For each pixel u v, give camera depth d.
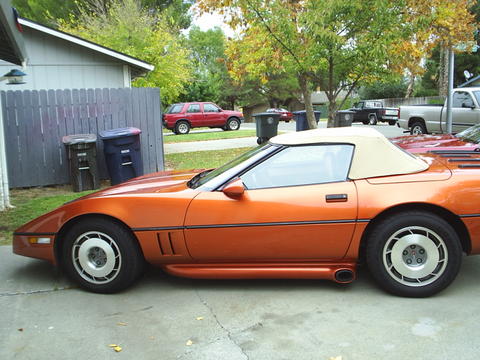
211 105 24.34
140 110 10.28
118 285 4.04
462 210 3.65
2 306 3.89
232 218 3.82
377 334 3.22
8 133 9.20
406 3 9.66
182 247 3.92
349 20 10.02
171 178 4.74
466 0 16.17
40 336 3.36
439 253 3.70
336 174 3.85
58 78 12.05
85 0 28.58
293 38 10.20
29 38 11.68
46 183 9.53
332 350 3.04
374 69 10.80
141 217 3.91
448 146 6.57
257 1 9.96
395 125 27.36
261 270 3.91
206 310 3.70
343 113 16.81
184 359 2.99
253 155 4.14
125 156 9.13
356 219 3.71
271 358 2.96
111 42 20.19
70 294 4.11
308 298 3.85
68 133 9.66
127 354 3.08
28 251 4.20
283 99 55.31
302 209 3.75
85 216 4.07
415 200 3.64
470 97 13.55
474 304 3.64
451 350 2.98
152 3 33.44
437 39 12.78
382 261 3.75
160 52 20.47
